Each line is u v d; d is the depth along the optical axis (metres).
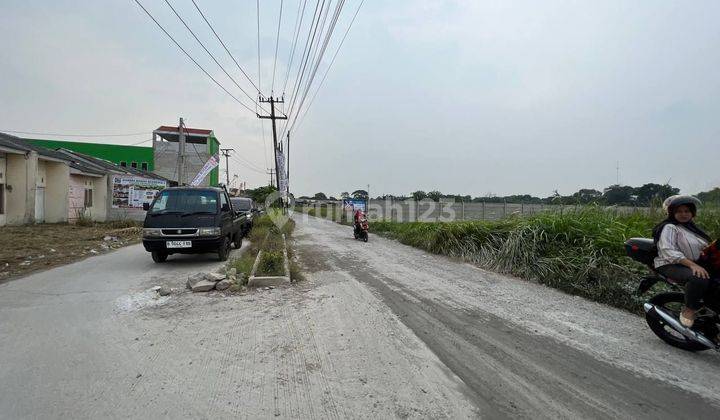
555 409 2.87
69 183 20.02
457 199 20.27
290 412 2.78
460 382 3.25
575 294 6.33
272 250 9.64
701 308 3.89
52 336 4.18
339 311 5.13
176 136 48.97
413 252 11.12
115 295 5.86
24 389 3.05
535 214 9.39
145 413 2.73
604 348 4.06
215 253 10.34
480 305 5.61
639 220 8.34
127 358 3.63
